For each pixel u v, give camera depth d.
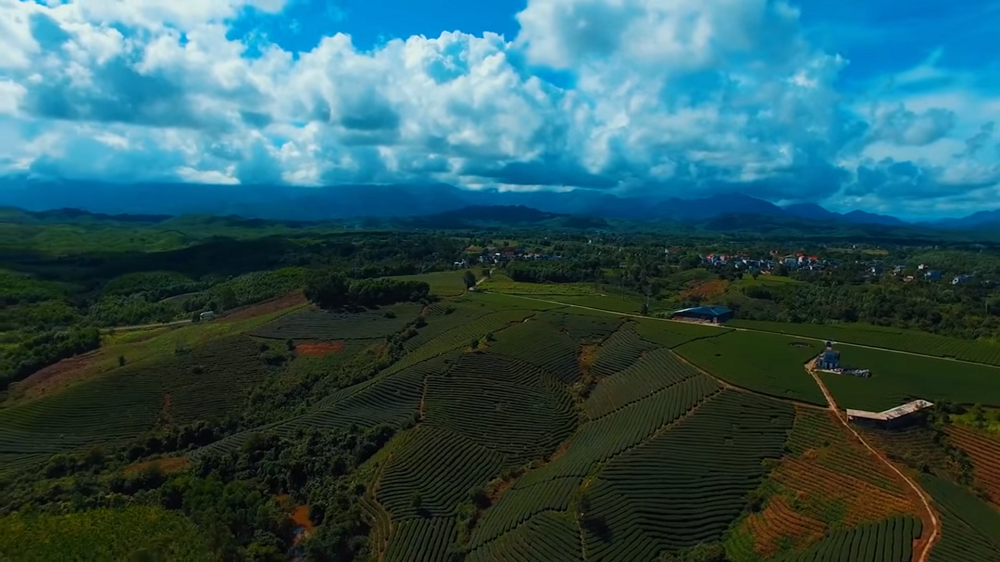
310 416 115.06
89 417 118.25
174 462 104.56
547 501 79.62
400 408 113.88
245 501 86.50
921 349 132.75
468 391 117.88
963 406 94.06
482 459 97.69
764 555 68.06
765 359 121.50
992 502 74.56
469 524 82.69
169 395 126.31
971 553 61.25
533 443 103.88
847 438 86.38
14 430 113.50
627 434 94.81
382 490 88.38
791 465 82.50
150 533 78.88
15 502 90.19
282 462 100.06
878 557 61.69
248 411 125.00
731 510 76.25
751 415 95.75
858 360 121.88
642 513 75.25
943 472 79.62
